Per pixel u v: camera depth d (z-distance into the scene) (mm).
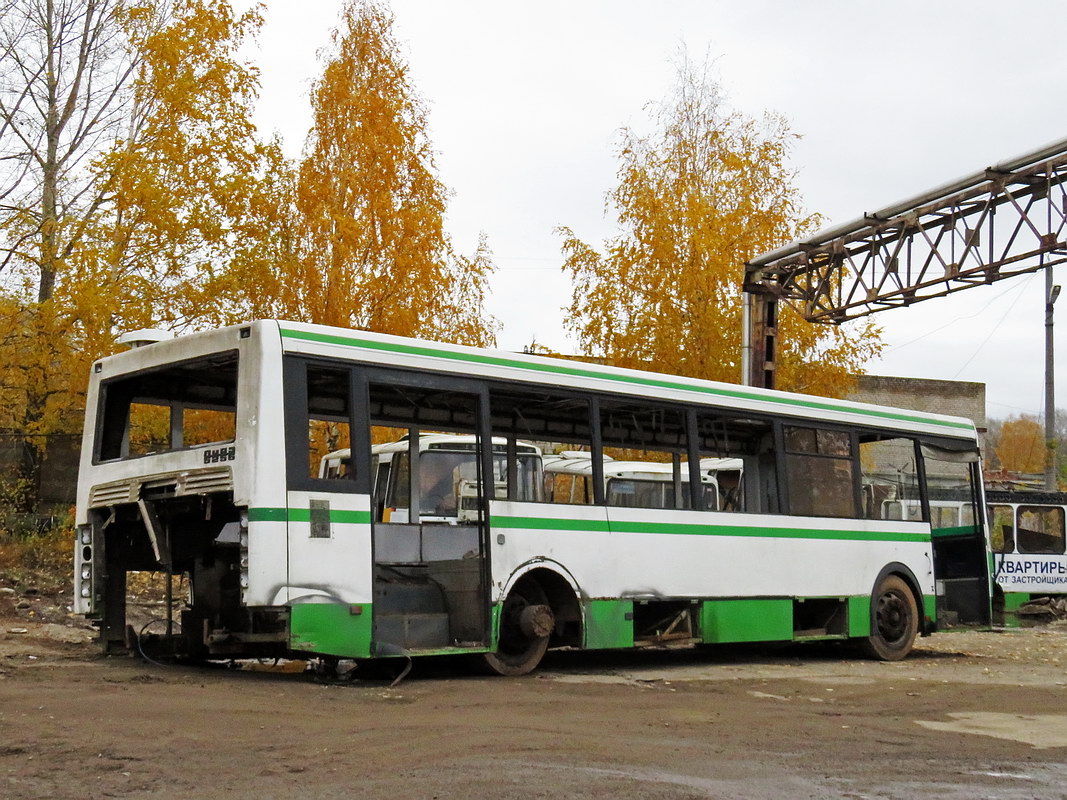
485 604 11672
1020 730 9367
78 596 11789
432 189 22156
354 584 10469
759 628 14484
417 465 12812
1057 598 27312
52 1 25484
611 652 16000
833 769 7371
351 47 22109
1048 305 37812
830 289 22344
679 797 6324
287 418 10266
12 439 25141
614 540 13008
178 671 10836
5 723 7566
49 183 25172
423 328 21359
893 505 16750
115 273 20609
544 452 13148
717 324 24125
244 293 20969
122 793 6031
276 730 7898
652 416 13867
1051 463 37562
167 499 10875
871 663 15672
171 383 11672
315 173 21359
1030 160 18125
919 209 20016
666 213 24547
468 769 6906
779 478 15062
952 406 47250
